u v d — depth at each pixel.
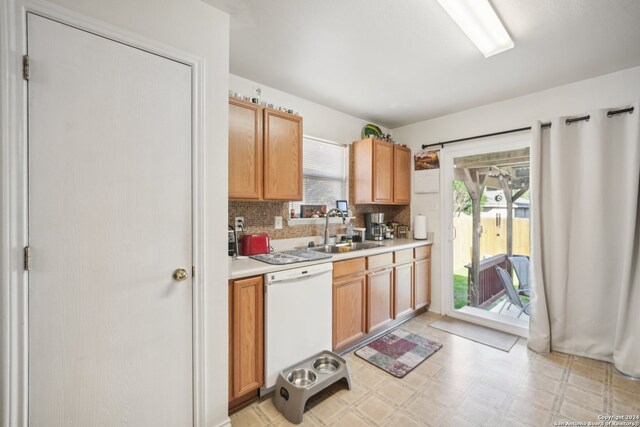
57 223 1.06
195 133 1.39
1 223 0.97
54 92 1.05
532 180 2.41
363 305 2.43
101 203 1.15
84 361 1.12
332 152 3.04
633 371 1.93
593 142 2.15
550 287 2.36
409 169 3.49
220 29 1.48
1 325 0.97
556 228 2.30
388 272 2.70
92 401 1.14
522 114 2.62
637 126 1.95
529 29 1.63
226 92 1.50
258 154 2.04
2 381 0.98
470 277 3.14
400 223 3.58
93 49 1.12
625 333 2.02
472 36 1.68
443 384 1.90
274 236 2.53
